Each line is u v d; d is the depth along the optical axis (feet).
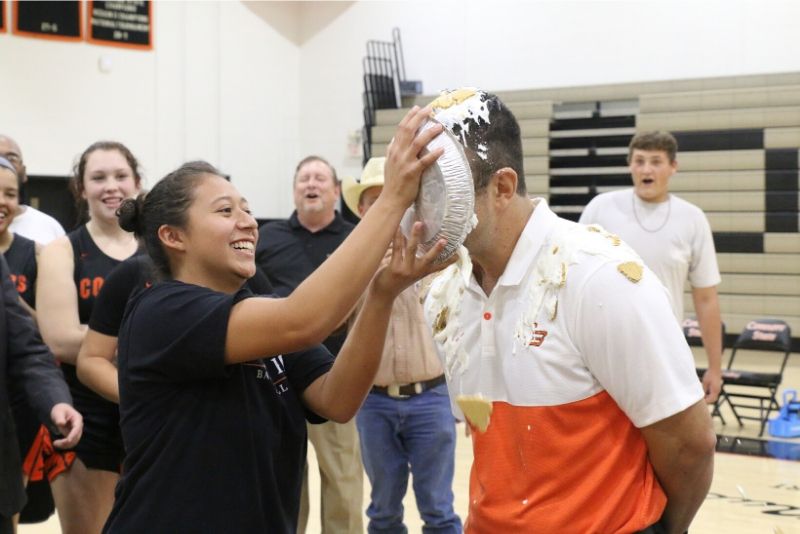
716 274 13.29
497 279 5.16
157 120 34.86
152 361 5.08
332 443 11.75
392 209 4.66
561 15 34.71
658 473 4.96
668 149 12.82
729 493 15.55
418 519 14.33
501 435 5.08
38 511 10.29
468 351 5.29
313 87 39.93
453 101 4.86
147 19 34.30
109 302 8.56
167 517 5.06
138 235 7.48
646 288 4.65
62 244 9.79
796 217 30.50
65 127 31.99
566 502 4.88
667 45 32.91
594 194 34.14
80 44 32.35
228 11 37.14
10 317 8.02
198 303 5.06
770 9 31.22
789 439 19.67
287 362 5.82
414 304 11.23
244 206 5.55
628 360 4.60
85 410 9.23
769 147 30.89
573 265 4.75
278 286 14.19
